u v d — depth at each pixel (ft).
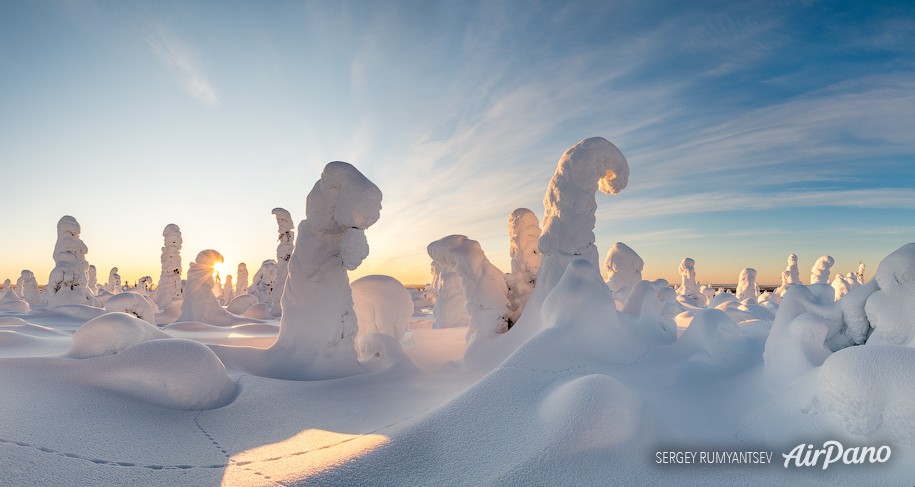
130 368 15.26
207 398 15.75
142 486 9.98
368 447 11.46
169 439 12.73
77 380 15.10
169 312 59.52
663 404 14.37
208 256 53.11
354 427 14.25
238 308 67.87
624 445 10.95
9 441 10.90
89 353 17.43
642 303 25.43
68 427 12.24
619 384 12.34
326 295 23.29
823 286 18.80
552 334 18.22
